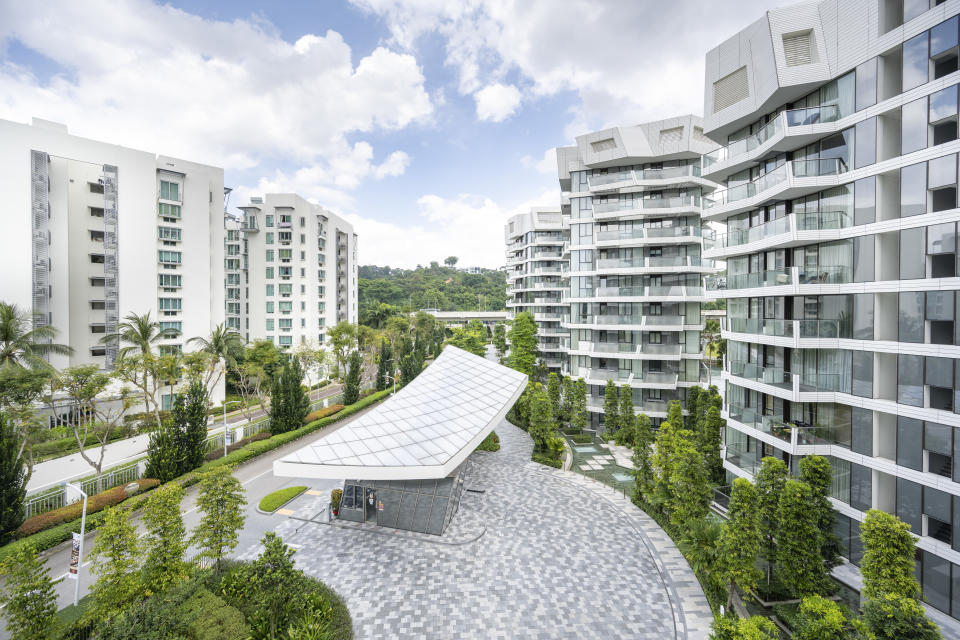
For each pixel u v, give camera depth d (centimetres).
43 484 2650
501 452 3588
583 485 2897
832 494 1938
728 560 1551
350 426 2500
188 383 4444
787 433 2022
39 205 3706
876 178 1773
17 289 3588
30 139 3669
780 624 1569
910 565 1273
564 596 1759
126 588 1405
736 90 2380
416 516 2338
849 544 1864
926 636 1132
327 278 7275
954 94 1504
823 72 1953
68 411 3603
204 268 4862
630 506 2592
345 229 8231
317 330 6862
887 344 1717
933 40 1561
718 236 2761
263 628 1390
